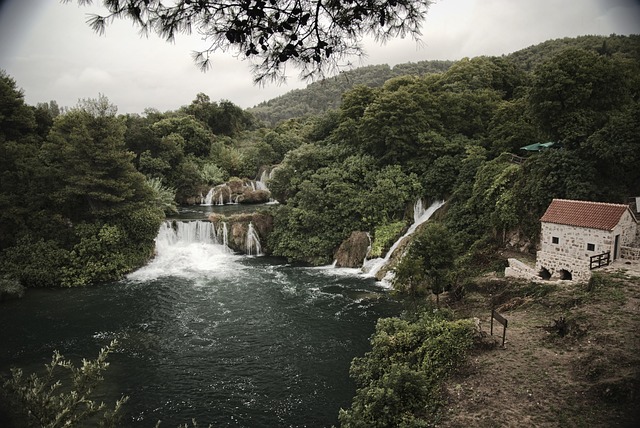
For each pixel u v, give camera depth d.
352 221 47.25
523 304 25.97
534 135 43.78
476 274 33.81
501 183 36.78
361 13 8.52
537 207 33.38
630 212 27.25
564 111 34.72
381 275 40.38
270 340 27.86
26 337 28.69
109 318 31.77
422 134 49.44
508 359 18.89
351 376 22.05
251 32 8.05
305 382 22.94
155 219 46.00
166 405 21.12
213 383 23.02
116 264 41.59
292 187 53.00
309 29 8.46
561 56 35.59
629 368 16.55
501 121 50.53
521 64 105.25
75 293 37.28
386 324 22.95
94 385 11.20
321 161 55.03
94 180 42.66
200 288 38.22
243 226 51.16
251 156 88.69
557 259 28.83
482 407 15.93
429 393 17.03
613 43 45.47
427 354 19.30
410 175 47.69
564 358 18.55
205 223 51.19
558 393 16.19
